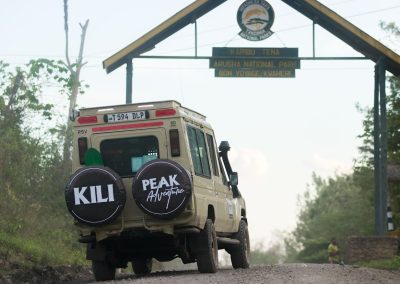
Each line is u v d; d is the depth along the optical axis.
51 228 38.38
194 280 21.59
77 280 29.98
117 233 24.14
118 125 24.64
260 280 21.52
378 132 50.00
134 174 24.45
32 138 40.19
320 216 144.38
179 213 23.39
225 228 27.64
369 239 41.81
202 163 25.84
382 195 48.91
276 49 48.81
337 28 48.31
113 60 47.16
